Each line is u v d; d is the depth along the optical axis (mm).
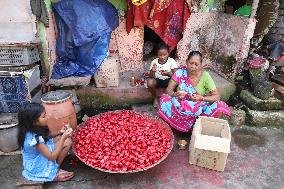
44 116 3113
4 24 4254
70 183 3447
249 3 5242
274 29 5793
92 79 5180
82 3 4781
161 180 3502
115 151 3541
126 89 5078
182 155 3973
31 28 4301
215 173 3645
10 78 4094
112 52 5586
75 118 4207
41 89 4660
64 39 4969
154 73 4836
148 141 3719
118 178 3531
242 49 5121
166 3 5133
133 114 4383
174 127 4254
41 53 4711
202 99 4016
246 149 4145
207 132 4004
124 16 5312
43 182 3324
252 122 4711
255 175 3629
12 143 3910
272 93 4895
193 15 5609
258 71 4973
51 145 3373
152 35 6465
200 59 3873
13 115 4172
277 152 4098
